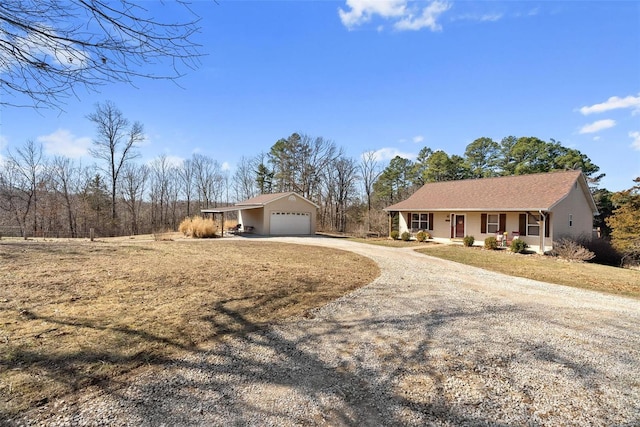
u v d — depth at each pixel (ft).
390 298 21.89
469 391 10.04
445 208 63.52
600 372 11.57
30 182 97.25
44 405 8.40
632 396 9.96
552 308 20.47
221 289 21.90
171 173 131.23
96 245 44.86
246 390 9.73
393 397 9.58
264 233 81.46
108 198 108.37
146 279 23.66
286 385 10.12
